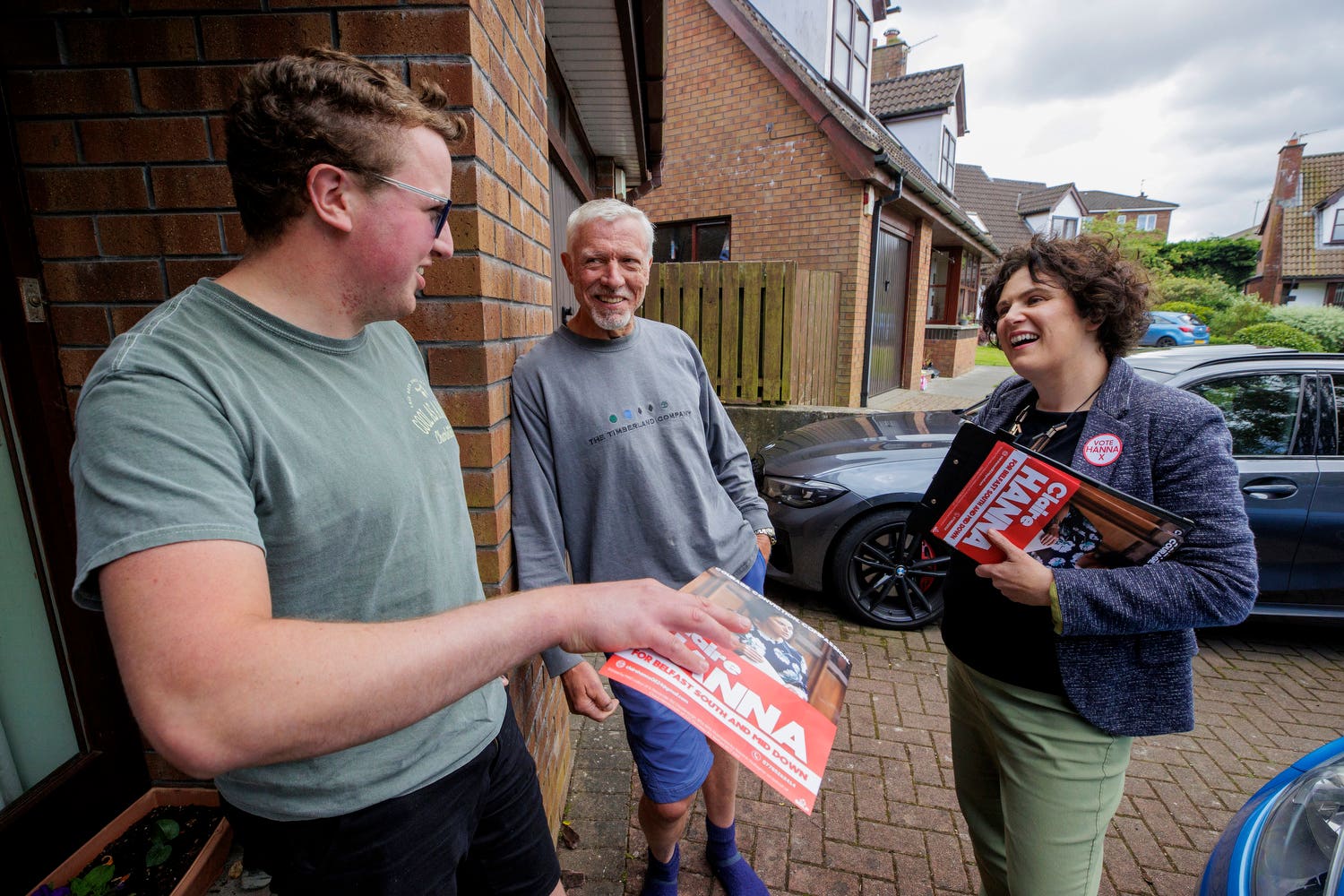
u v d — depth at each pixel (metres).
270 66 0.78
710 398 2.00
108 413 0.65
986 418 1.59
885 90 13.12
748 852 2.13
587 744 2.58
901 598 3.53
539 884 1.29
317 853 0.91
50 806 1.46
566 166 4.27
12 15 1.29
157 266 1.38
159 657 0.57
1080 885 1.27
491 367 1.42
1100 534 1.17
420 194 0.85
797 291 6.32
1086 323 1.29
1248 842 1.38
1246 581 1.11
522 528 1.61
